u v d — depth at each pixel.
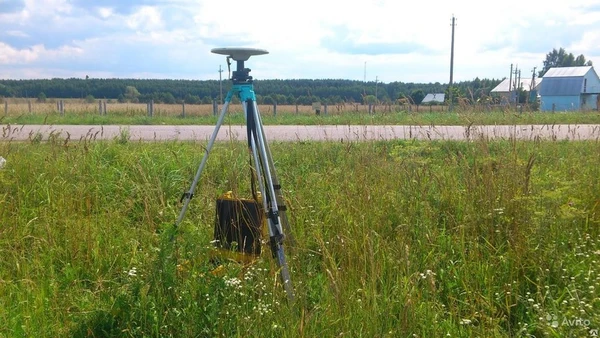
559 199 4.70
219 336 3.21
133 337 3.26
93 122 21.92
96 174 6.95
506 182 5.00
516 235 4.23
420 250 4.39
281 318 3.31
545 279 3.81
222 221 4.23
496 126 8.59
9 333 3.33
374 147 8.20
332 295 3.51
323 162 8.27
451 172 6.21
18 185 6.15
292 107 30.72
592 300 3.30
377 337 3.15
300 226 4.88
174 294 3.46
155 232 4.96
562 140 10.39
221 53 3.87
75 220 5.17
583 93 51.91
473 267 4.06
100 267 4.34
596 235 4.59
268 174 3.89
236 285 3.56
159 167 7.29
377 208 4.98
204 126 20.00
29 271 4.20
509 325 3.44
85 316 3.45
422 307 3.46
